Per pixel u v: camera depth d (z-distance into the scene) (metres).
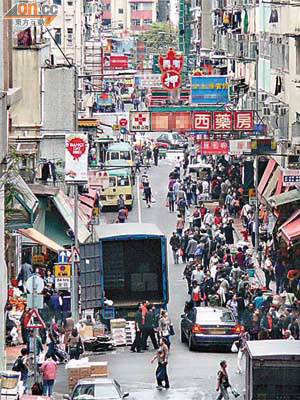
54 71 85.31
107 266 64.88
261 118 93.19
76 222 65.62
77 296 64.38
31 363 52.94
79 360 49.88
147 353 59.19
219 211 96.81
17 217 61.31
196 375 52.75
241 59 106.94
